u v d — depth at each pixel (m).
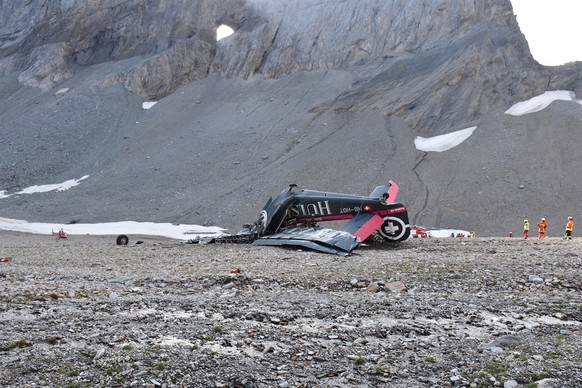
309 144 124.25
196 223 97.25
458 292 15.19
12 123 149.00
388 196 30.75
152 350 8.63
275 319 11.02
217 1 181.00
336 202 30.31
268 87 157.00
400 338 10.30
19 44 183.00
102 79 163.50
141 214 102.38
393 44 155.50
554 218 92.38
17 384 7.23
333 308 12.30
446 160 113.38
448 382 8.29
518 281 16.58
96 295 13.19
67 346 8.74
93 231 84.62
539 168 106.44
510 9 152.12
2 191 120.56
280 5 175.88
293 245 26.84
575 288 15.98
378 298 13.80
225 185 113.12
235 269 17.59
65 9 183.62
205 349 8.87
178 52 166.88
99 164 130.25
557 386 8.08
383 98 136.25
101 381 7.50
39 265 20.62
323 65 159.12
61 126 145.88
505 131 119.81
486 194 100.94
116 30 180.38
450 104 131.25
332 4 168.75
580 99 128.12
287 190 32.00
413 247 27.14
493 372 8.62
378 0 163.62
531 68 136.25
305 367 8.52
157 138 139.88
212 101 156.25
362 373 8.44
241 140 132.50
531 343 10.16
